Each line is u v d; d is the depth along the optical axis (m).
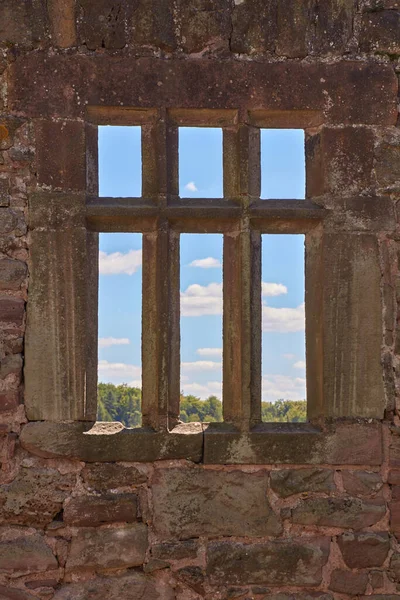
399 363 4.72
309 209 4.75
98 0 4.74
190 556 4.56
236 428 4.68
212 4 4.80
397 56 4.86
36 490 4.53
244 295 4.70
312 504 4.62
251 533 4.59
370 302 4.72
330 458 4.64
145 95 4.73
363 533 4.62
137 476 4.57
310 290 4.87
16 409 4.56
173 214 4.70
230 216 4.73
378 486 4.65
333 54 4.82
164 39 4.76
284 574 4.57
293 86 4.79
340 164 4.78
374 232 4.76
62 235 4.64
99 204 4.71
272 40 4.80
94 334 4.73
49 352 4.59
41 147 4.67
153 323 4.75
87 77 4.71
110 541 4.54
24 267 4.62
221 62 4.77
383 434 4.69
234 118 4.84
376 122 4.81
